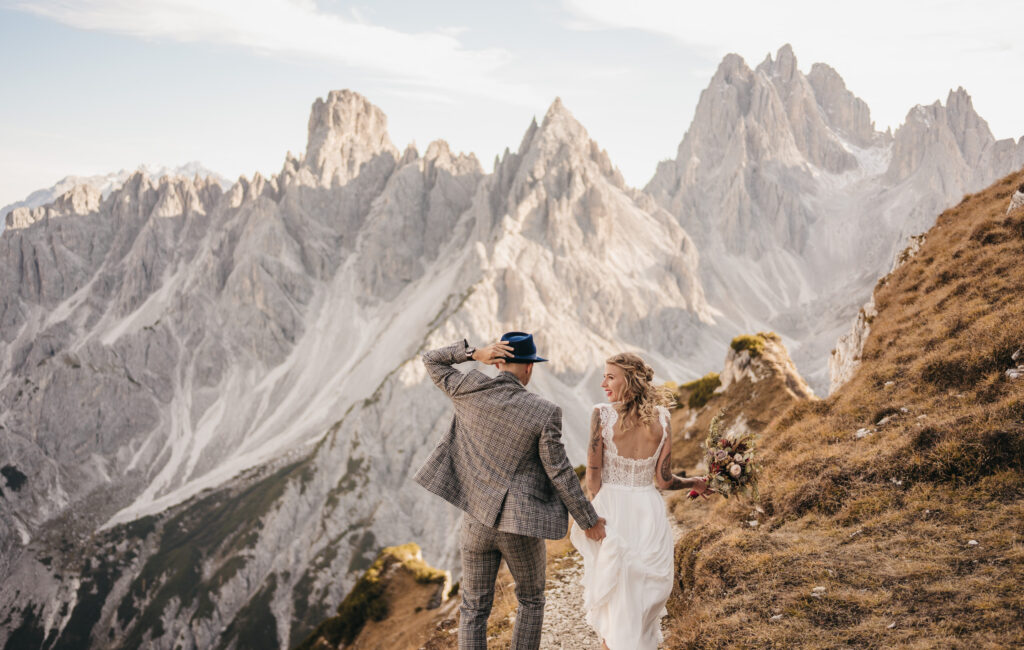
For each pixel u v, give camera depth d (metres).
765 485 12.56
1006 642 5.52
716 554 9.34
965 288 16.45
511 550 5.09
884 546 8.39
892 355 15.89
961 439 10.12
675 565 10.28
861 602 7.04
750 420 28.25
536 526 4.77
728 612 7.76
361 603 31.81
